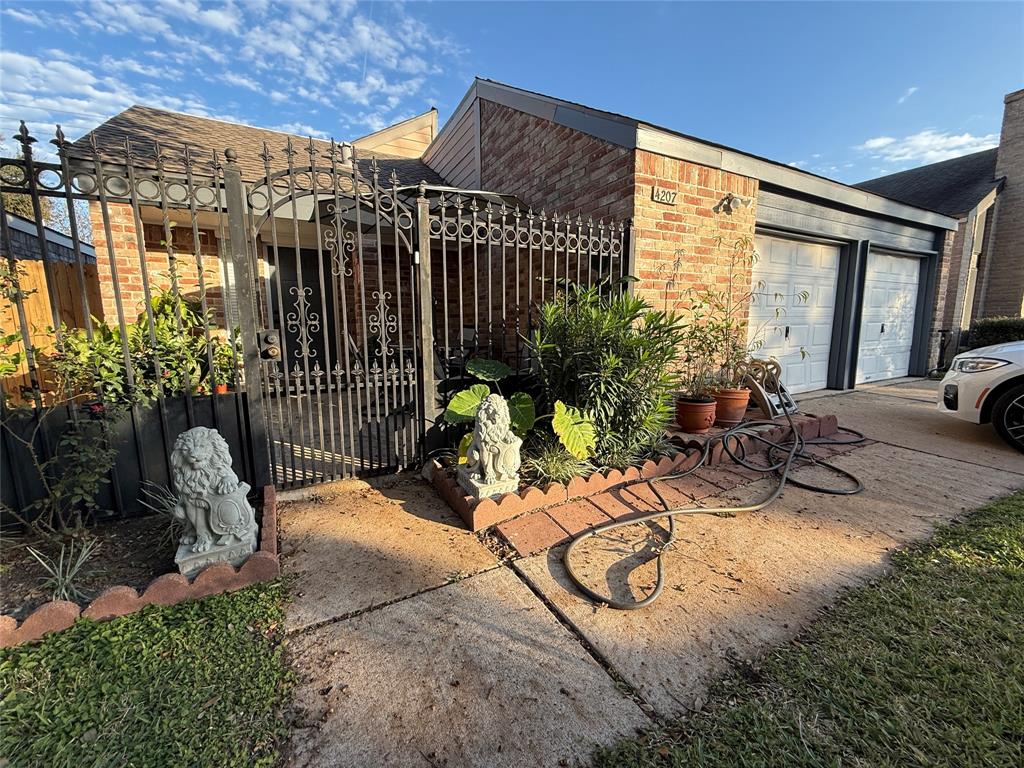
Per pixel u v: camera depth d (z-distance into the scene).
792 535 2.63
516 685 1.59
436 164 8.81
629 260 4.20
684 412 4.12
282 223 6.08
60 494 2.30
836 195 5.78
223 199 2.83
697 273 4.65
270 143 7.43
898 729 1.37
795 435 4.07
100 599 1.86
